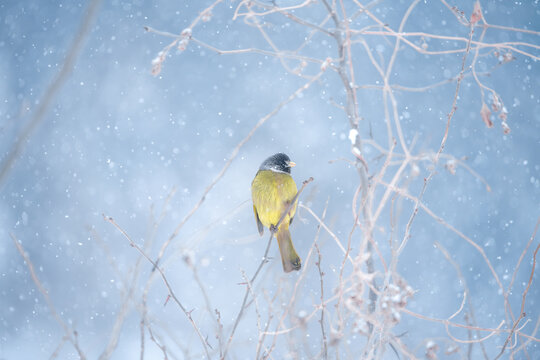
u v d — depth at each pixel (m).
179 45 9.48
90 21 7.30
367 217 9.38
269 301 9.41
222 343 9.40
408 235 9.41
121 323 9.38
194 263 9.37
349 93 9.48
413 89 9.51
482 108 9.48
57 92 7.41
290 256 9.70
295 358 9.39
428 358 9.39
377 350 9.37
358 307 9.36
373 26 9.51
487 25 9.52
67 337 9.40
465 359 9.41
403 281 9.36
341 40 9.52
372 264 9.45
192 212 9.38
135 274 9.38
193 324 9.39
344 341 9.38
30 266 9.40
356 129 9.47
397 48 9.43
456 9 9.54
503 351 9.42
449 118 9.43
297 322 9.39
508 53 9.52
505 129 9.46
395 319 9.34
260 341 9.40
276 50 9.55
